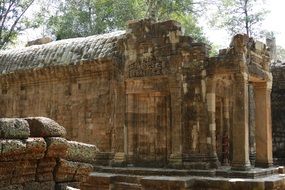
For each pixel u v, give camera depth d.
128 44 18.89
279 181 14.53
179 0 38.38
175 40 17.69
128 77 18.80
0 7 34.72
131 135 18.64
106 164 18.95
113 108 19.22
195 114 17.16
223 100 19.97
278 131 25.34
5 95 23.38
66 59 20.66
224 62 16.67
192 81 17.31
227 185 14.07
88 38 21.02
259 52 18.27
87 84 20.22
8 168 4.91
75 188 5.95
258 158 18.59
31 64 22.06
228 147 19.72
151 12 37.38
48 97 21.58
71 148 5.82
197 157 16.86
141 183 14.94
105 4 39.59
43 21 39.88
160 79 18.09
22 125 5.03
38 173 5.39
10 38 37.97
